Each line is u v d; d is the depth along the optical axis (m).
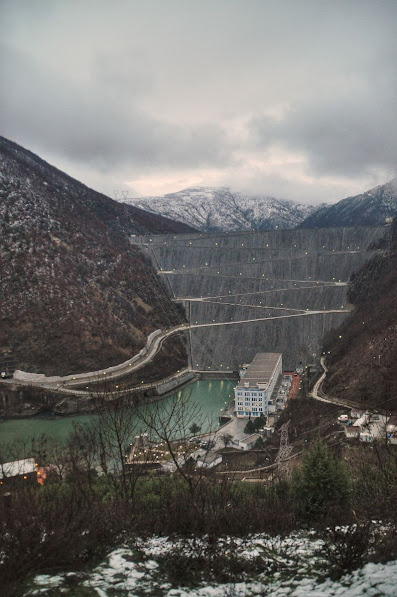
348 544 34.09
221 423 162.88
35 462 74.44
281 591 30.81
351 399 148.75
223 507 47.25
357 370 162.25
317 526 43.09
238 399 166.25
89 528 38.22
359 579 31.28
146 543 38.38
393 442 90.75
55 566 34.19
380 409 124.50
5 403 183.00
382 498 48.81
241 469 111.12
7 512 39.53
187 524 41.94
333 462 54.59
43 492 54.25
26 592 30.94
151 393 195.62
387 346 158.25
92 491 50.25
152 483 59.03
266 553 36.41
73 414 176.50
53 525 37.69
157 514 45.09
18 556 32.91
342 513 47.53
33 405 181.25
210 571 33.59
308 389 174.88
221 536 40.66
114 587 31.62
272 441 135.75
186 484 56.81
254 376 181.25
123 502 47.22
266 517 45.09
